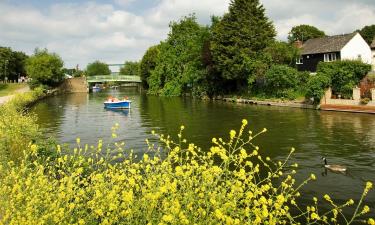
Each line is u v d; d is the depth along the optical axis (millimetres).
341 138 24125
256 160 19281
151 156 20328
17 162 13047
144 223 6184
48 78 94438
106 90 126000
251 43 57781
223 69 59031
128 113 45250
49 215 6273
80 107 55594
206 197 6254
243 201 6422
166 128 31766
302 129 28156
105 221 6254
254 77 54938
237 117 37125
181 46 80312
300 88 49250
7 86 99562
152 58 104750
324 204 13102
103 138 27906
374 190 14500
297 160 19094
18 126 18953
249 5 58875
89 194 7660
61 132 31547
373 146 21594
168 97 75000
